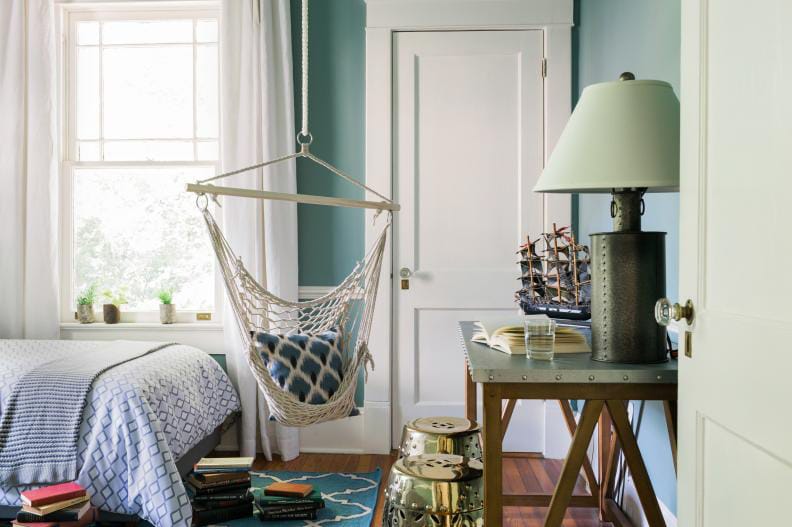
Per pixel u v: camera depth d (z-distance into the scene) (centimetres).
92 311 401
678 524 154
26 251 388
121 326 395
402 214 390
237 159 384
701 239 142
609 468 278
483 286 388
